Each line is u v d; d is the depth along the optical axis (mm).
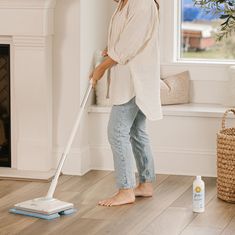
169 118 6598
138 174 6102
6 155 6770
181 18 7277
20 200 5781
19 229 5117
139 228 5168
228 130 6043
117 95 5488
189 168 6613
